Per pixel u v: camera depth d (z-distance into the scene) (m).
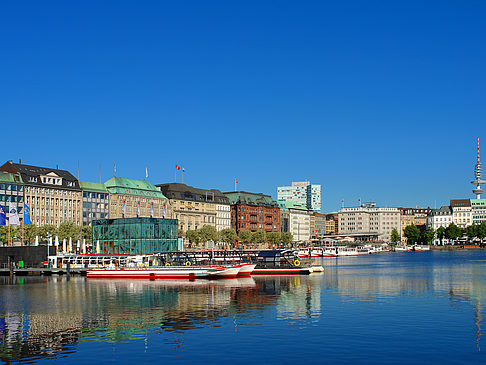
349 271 169.12
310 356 53.25
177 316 76.19
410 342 58.50
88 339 61.81
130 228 189.12
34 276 153.88
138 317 75.75
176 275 142.38
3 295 103.75
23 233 184.75
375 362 51.19
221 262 161.38
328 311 79.12
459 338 60.31
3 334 65.12
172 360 52.72
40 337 63.16
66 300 95.12
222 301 91.31
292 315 75.81
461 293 100.62
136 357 53.97
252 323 69.94
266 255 165.62
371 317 73.62
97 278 145.50
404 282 124.38
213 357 53.38
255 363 51.25
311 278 140.62
